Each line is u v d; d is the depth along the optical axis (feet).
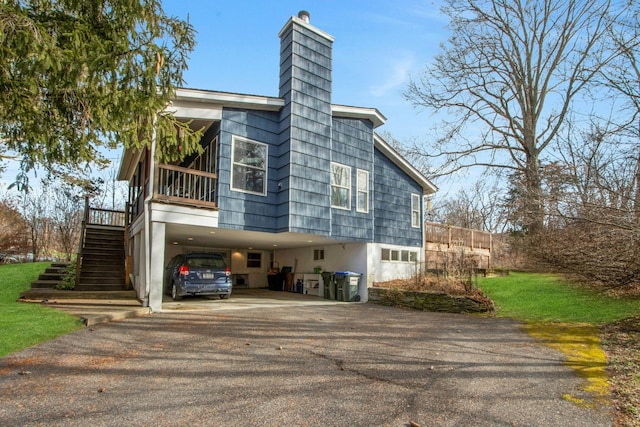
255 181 34.83
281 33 38.37
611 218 23.49
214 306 33.88
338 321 27.43
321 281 47.29
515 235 50.83
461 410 11.55
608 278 25.29
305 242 45.50
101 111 16.66
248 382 13.98
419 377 14.70
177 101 31.83
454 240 55.98
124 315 26.63
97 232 49.85
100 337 20.77
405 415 11.16
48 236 87.45
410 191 51.19
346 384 13.82
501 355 17.99
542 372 15.34
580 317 26.89
